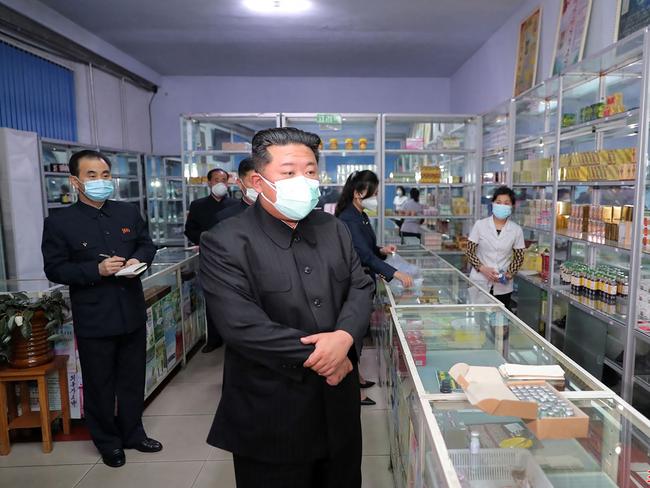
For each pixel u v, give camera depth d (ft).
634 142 8.72
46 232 7.11
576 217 9.86
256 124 17.20
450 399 3.90
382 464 7.42
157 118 23.15
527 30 13.87
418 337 5.64
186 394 10.25
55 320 7.73
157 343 10.18
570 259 10.60
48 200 14.71
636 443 3.41
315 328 4.02
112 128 19.43
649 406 7.52
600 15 10.32
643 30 7.02
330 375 3.83
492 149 14.74
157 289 10.56
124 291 7.45
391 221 17.52
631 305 7.52
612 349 8.48
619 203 9.07
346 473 4.43
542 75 13.01
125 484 7.03
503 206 10.48
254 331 3.71
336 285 4.26
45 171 14.14
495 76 16.71
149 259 7.86
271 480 4.21
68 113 16.74
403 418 5.37
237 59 20.15
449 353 5.60
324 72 22.22
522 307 12.43
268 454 4.10
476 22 15.84
